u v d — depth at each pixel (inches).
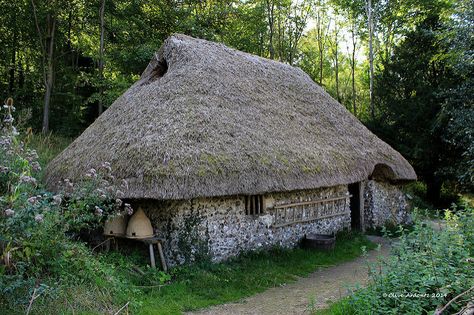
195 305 260.4
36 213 207.9
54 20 701.9
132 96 420.8
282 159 378.6
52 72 732.7
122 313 224.5
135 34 751.1
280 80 514.9
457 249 212.7
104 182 278.8
